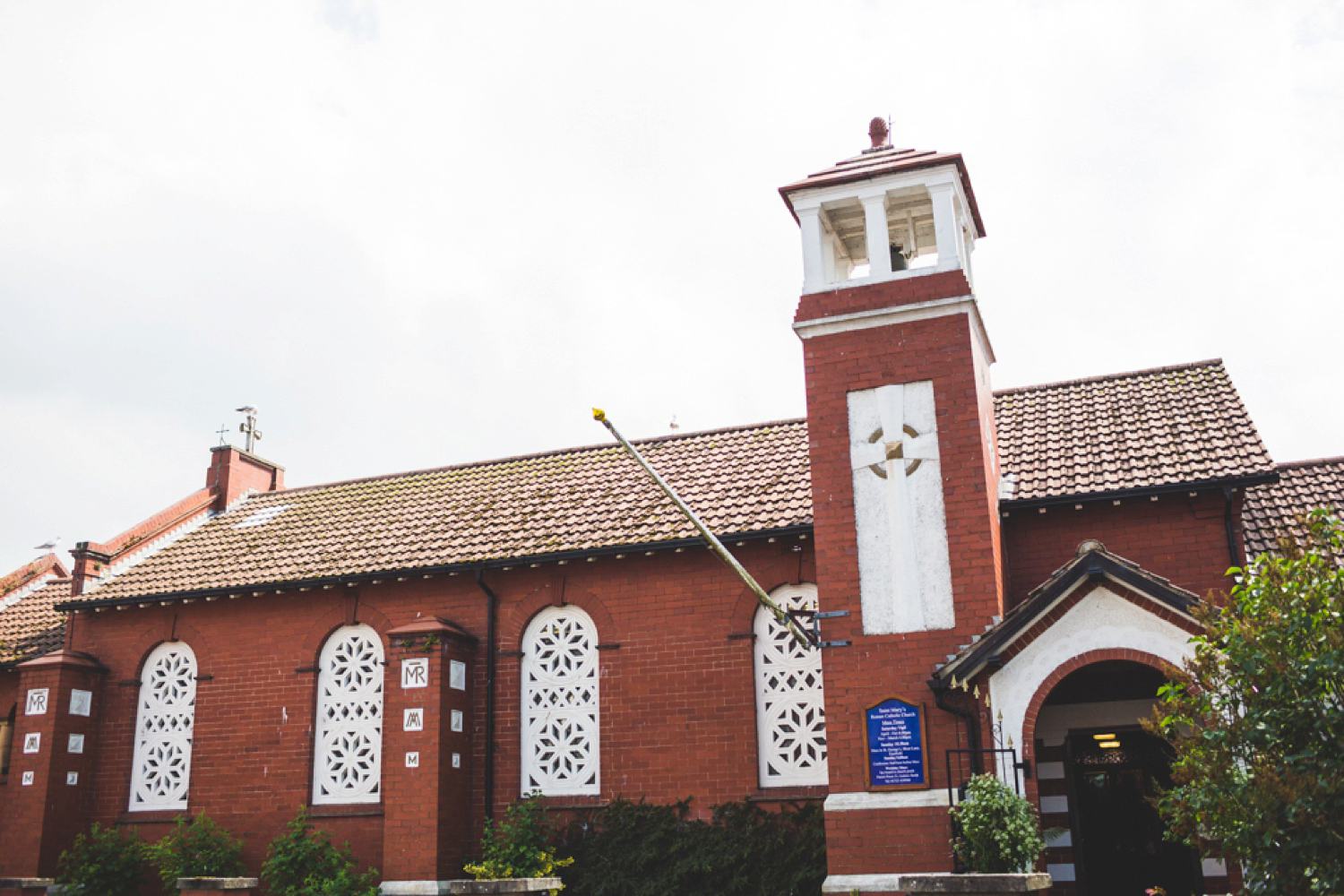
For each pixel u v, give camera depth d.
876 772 14.70
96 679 21.45
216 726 20.48
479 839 18.31
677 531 18.38
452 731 18.28
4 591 25.91
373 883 17.84
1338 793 9.02
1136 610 13.69
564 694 18.69
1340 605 9.55
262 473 27.16
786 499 18.62
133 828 20.41
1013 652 14.02
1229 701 10.14
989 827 12.98
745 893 16.27
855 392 16.17
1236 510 16.22
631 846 17.30
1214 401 18.67
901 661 14.98
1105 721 15.91
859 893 14.34
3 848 20.20
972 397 15.62
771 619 17.81
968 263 17.67
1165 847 15.62
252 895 18.89
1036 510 16.98
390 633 18.55
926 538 15.33
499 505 21.50
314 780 19.66
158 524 24.20
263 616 20.77
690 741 17.67
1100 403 19.66
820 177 17.05
